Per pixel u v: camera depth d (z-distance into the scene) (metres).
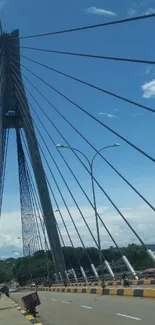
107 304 25.48
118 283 50.97
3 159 63.09
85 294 42.41
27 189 82.81
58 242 69.12
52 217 68.62
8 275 189.38
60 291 59.12
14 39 56.41
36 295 21.89
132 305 23.11
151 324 15.16
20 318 17.58
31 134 64.62
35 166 67.00
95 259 77.25
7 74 59.12
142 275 51.78
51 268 110.94
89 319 18.38
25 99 60.88
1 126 56.91
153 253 41.62
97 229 42.56
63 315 21.25
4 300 38.62
